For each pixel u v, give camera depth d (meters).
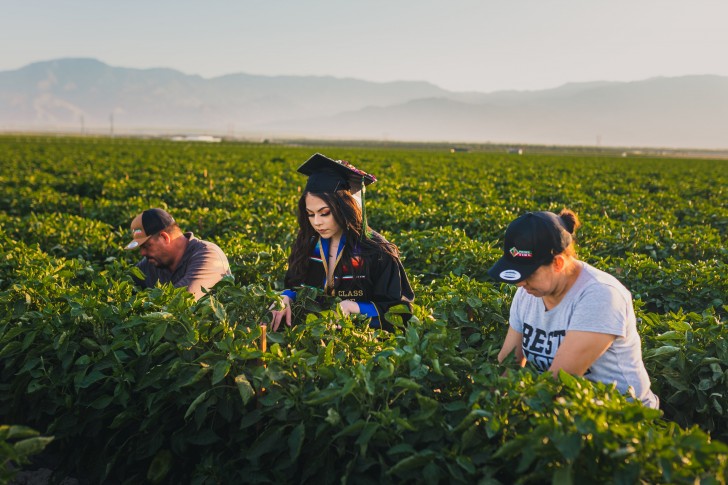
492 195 18.33
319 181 4.44
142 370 3.93
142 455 4.02
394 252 4.77
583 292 3.38
